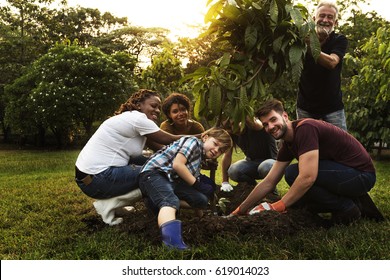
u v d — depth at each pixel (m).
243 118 3.54
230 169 4.62
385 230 3.27
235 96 3.57
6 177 7.53
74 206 4.54
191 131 4.08
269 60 3.50
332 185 3.41
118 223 3.57
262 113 3.35
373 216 3.71
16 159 12.11
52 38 22.05
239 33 3.67
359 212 3.56
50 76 15.34
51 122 15.45
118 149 3.53
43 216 4.10
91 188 3.50
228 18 3.56
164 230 2.98
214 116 3.75
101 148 3.51
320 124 3.39
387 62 6.66
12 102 16.30
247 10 3.47
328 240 3.01
